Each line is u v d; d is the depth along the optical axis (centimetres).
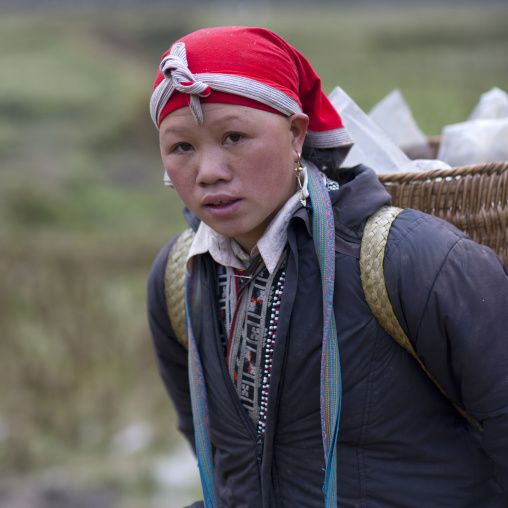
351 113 216
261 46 166
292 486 182
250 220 169
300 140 176
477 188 189
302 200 174
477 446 186
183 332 203
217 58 162
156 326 214
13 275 890
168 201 1556
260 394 181
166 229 1293
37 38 3569
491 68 2331
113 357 672
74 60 3097
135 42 4122
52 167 1791
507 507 188
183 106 163
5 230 1193
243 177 165
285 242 176
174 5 6375
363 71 2572
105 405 593
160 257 205
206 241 187
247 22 4891
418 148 257
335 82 2255
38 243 1111
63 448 546
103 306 791
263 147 164
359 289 171
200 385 185
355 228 174
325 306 167
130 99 2377
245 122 162
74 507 465
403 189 197
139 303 842
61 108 2339
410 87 2020
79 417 581
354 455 177
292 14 5841
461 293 164
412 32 3650
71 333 713
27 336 715
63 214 1377
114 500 472
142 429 569
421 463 178
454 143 235
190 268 190
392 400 174
